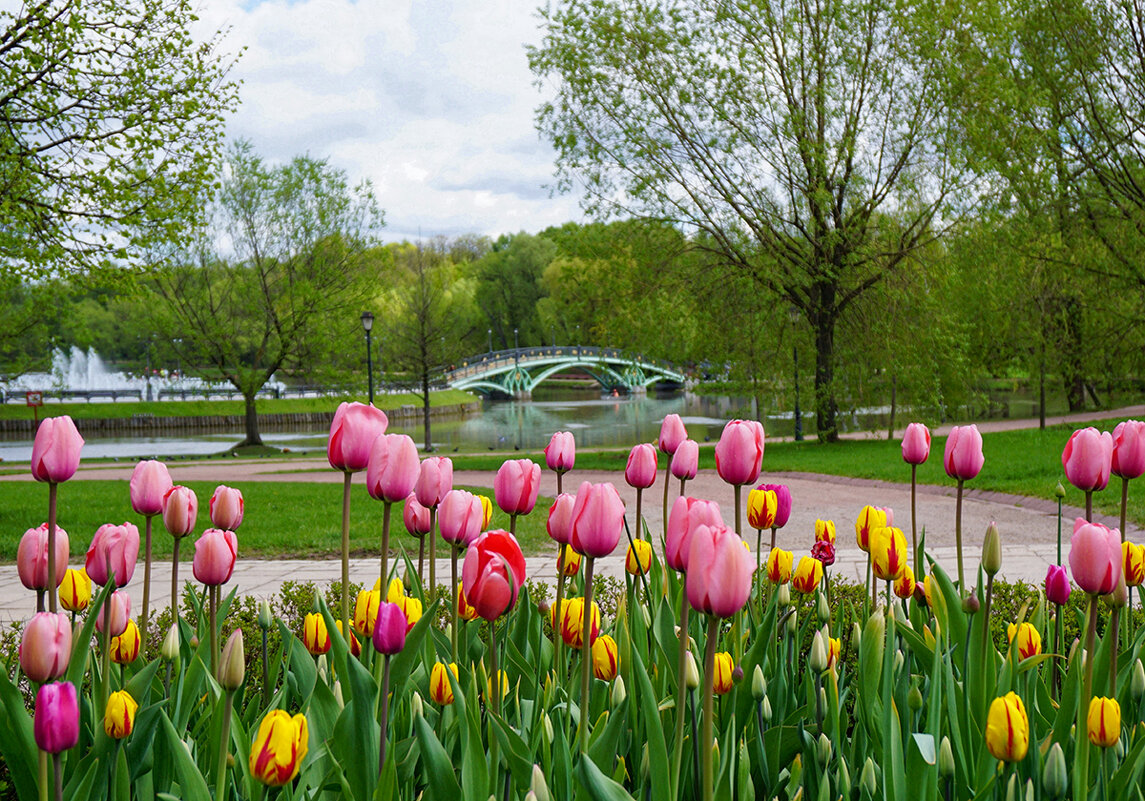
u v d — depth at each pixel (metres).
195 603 3.03
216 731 1.99
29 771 1.88
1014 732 1.72
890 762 1.93
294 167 36.56
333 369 36.72
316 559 10.48
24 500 16.25
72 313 31.11
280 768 1.64
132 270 15.55
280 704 2.37
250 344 38.62
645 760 2.01
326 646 2.55
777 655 2.60
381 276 38.69
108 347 83.81
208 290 36.53
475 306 96.44
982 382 39.00
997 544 2.15
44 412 52.72
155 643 4.47
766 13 24.00
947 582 2.49
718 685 2.20
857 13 23.98
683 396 85.25
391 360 42.41
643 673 1.77
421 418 60.41
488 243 129.25
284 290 37.28
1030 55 24.11
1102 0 22.97
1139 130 23.06
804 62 24.94
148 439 49.34
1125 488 2.50
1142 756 1.87
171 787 2.08
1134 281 24.12
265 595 7.98
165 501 2.38
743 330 26.25
